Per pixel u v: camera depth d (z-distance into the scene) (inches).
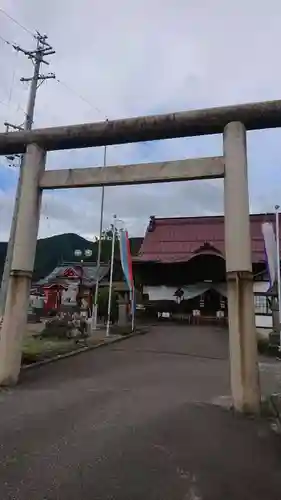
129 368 406.6
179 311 1018.7
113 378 354.0
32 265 330.6
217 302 1012.5
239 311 257.1
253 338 253.0
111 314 862.5
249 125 290.5
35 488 142.6
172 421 225.6
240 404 244.1
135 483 148.2
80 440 191.5
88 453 175.5
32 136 340.5
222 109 289.6
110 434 200.8
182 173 295.9
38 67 738.8
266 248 553.3
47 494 138.4
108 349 542.6
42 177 335.9
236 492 143.4
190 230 1197.7
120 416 233.3
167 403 266.7
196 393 298.7
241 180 276.7
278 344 544.1
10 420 222.4
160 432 206.1
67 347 512.4
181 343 613.6
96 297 850.1
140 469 160.6
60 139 333.4
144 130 309.3
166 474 156.6
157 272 1071.6
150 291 1063.6
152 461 168.9
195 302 1022.4
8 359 315.6
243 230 268.5
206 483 149.9
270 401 276.8
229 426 219.0
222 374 379.6
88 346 540.4
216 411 248.7
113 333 703.1
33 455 172.1
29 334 631.2
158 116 304.2
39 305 1125.1
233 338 256.5
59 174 331.6
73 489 142.5
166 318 992.2
